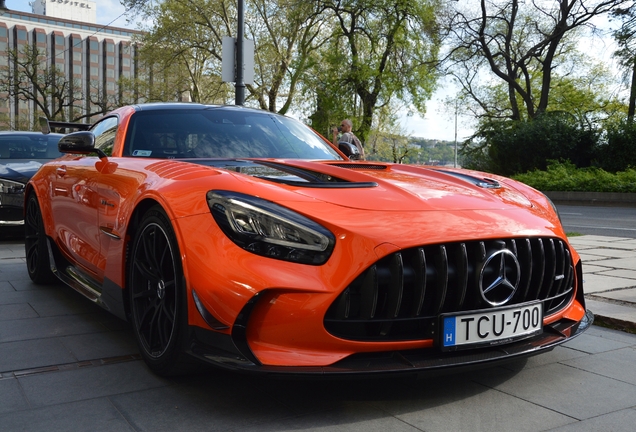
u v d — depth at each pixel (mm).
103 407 2072
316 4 26656
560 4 23672
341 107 27094
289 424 1939
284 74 28094
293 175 2428
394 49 26984
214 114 3477
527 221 2254
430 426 1937
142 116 3312
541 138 22641
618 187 17250
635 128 20406
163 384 2295
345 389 2252
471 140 26391
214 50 28812
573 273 2463
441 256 1983
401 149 32062
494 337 2082
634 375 2479
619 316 3236
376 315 1974
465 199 2309
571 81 33219
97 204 3004
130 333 3037
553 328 2338
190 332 2078
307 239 1940
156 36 28672
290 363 1889
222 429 1898
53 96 41906
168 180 2400
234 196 2070
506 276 2109
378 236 1942
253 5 27094
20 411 2039
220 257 1986
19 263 5215
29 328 3125
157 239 2359
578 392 2273
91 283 3221
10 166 6852
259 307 1940
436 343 2002
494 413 2057
